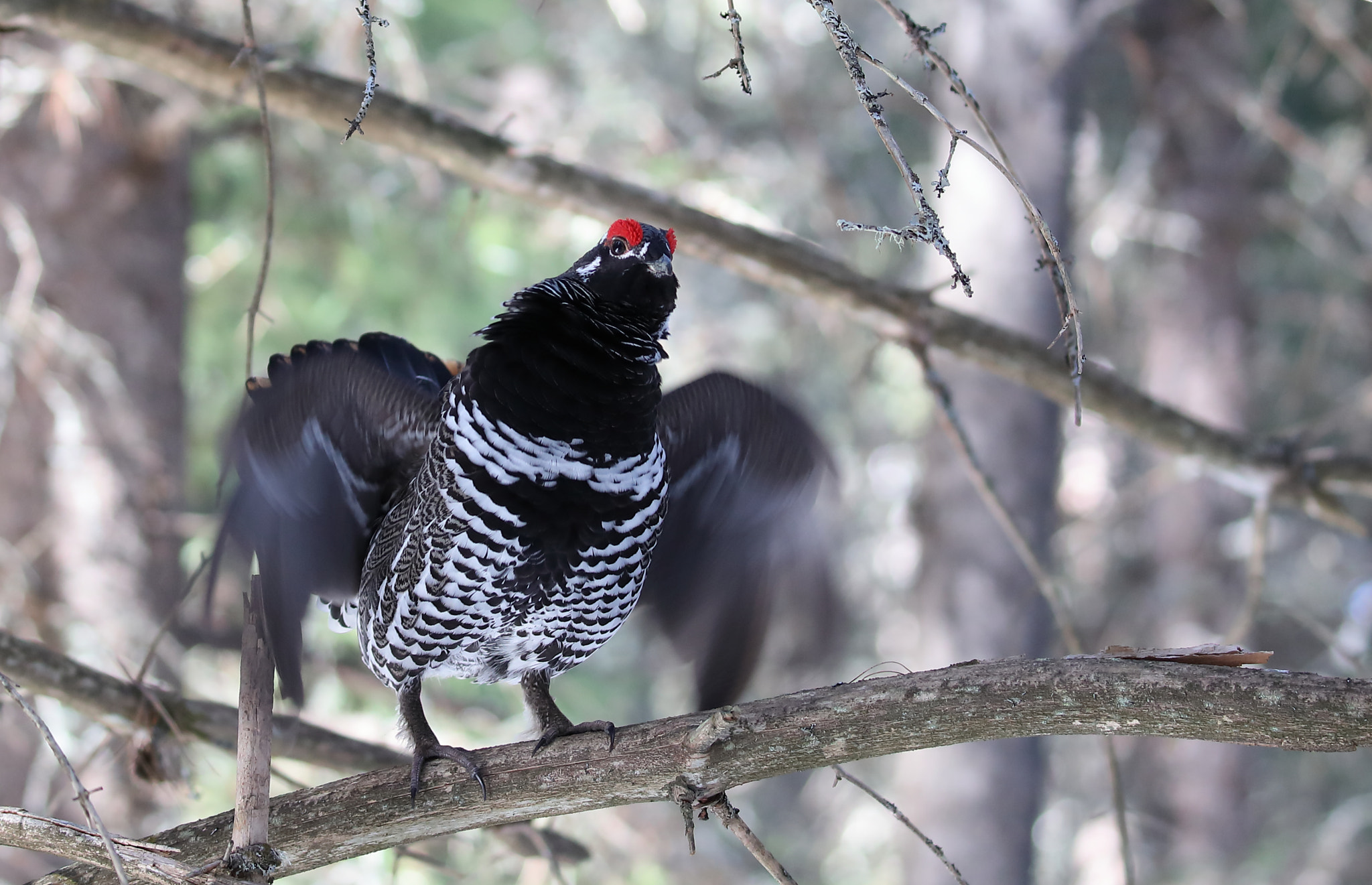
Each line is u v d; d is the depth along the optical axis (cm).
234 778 1007
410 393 561
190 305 1305
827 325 1680
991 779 1430
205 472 1499
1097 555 2142
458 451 527
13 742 941
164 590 1060
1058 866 2014
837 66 1842
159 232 1113
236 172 1345
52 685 638
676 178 1476
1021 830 1435
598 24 1756
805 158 1627
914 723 433
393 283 1499
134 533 1040
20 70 991
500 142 748
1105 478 2120
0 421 993
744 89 366
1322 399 2106
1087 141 1399
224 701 1088
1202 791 1994
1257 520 873
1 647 628
